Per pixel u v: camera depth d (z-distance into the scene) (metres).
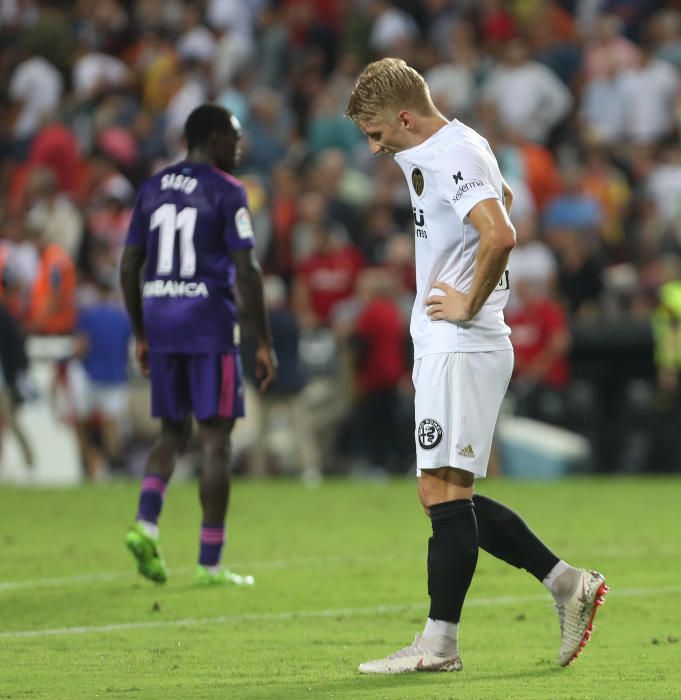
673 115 74.88
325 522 39.38
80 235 64.25
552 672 19.75
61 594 26.88
